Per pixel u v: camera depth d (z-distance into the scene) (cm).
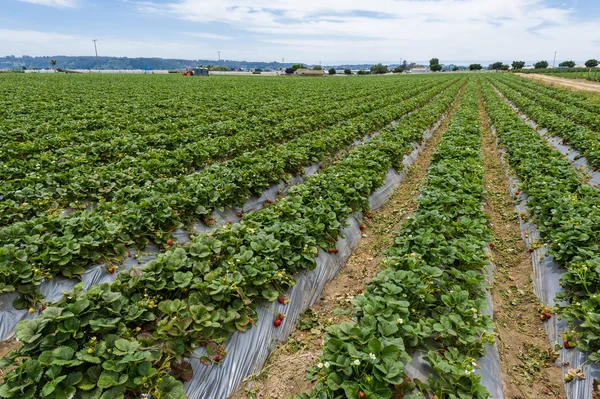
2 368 339
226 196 800
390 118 2031
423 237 583
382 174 1040
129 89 3397
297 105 2408
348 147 1420
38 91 2880
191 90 3403
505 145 1459
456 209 758
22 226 582
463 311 448
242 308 471
